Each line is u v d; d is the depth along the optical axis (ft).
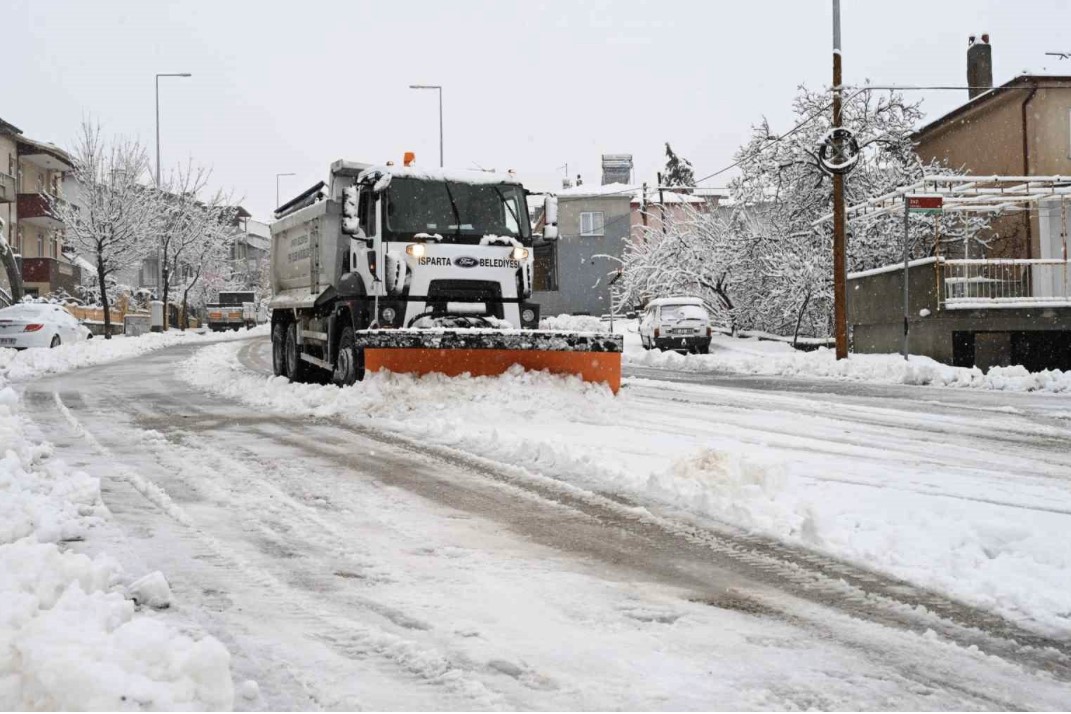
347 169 49.14
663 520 19.94
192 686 10.02
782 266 101.40
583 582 15.57
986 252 95.35
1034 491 22.86
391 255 42.01
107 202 132.98
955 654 12.54
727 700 10.93
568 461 25.81
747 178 105.91
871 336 80.18
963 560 16.49
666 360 82.02
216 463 26.61
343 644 12.62
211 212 179.32
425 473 25.13
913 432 34.09
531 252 43.96
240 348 105.40
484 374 38.11
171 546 17.51
